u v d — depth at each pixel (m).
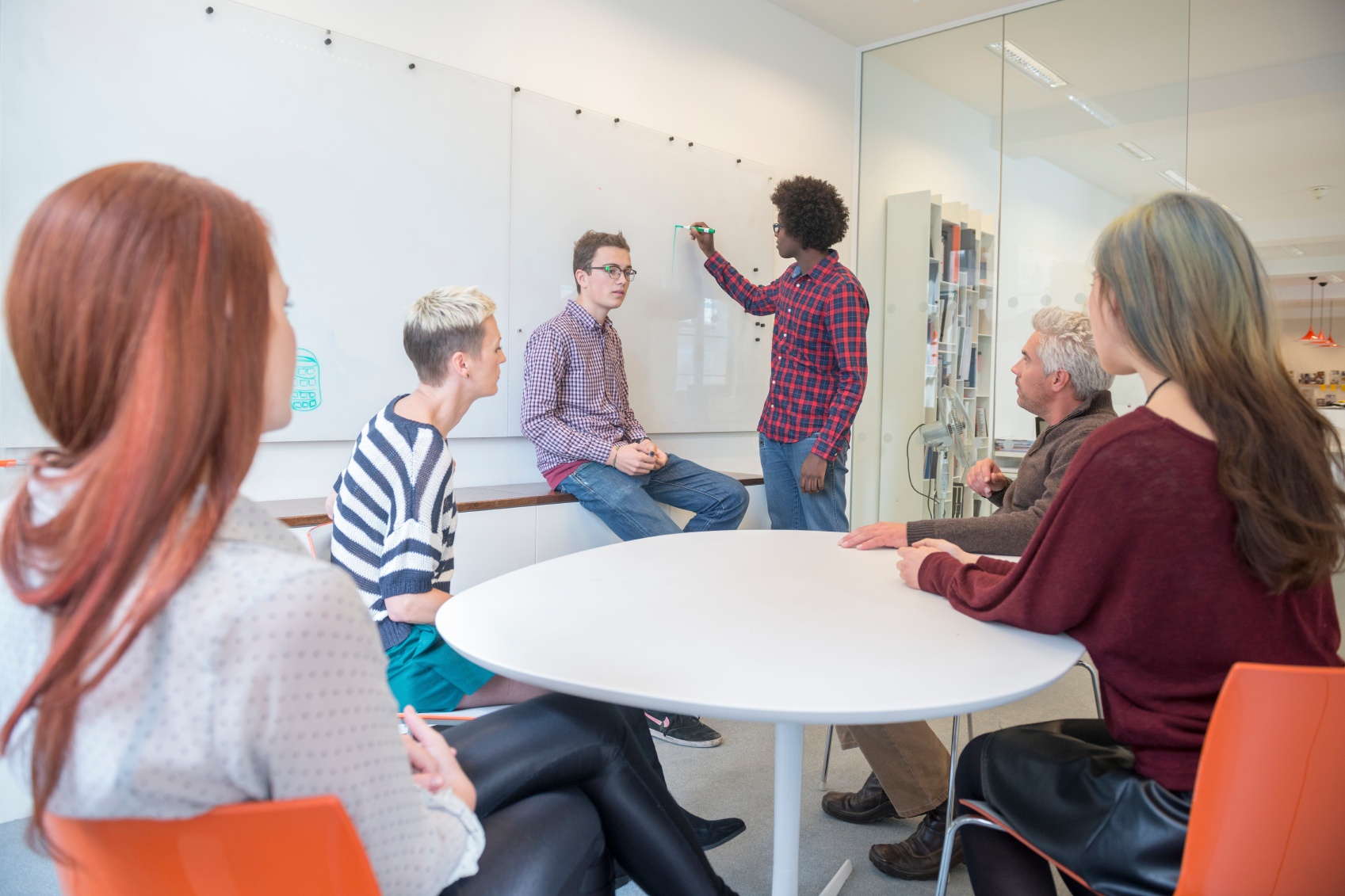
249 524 0.58
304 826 0.53
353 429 2.52
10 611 0.54
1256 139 6.24
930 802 1.70
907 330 4.46
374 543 1.44
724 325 3.82
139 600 0.48
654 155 3.41
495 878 0.80
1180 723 0.88
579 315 2.89
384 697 0.60
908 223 4.41
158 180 0.55
